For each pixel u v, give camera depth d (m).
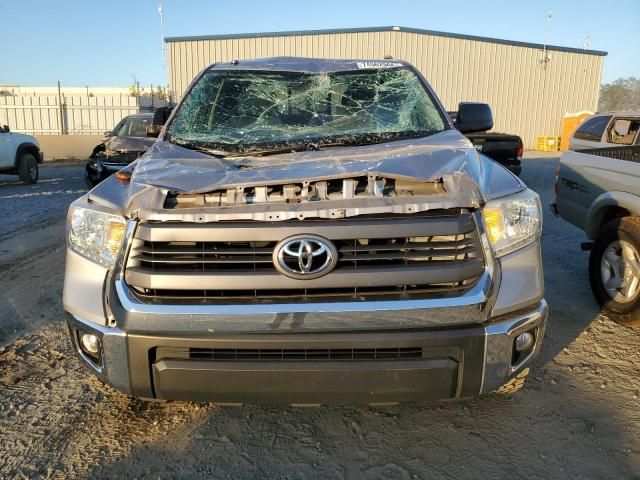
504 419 3.14
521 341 2.70
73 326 2.73
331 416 3.21
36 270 6.38
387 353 2.51
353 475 2.69
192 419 3.19
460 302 2.48
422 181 2.67
